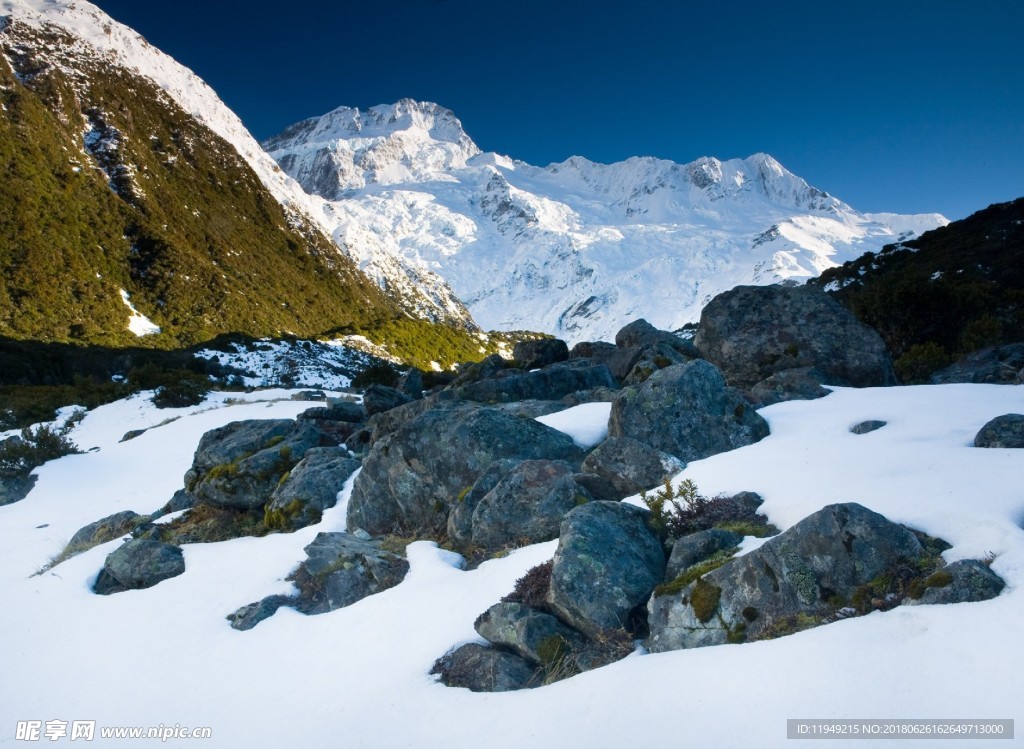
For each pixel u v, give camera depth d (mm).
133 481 24688
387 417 17875
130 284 112062
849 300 32281
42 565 16062
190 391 41750
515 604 7695
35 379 65750
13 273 96562
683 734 5094
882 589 5984
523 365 26578
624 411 12047
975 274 45469
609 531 8023
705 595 6594
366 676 7715
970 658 4828
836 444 10000
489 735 5930
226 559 12750
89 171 128375
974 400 11289
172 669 9109
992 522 6258
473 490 11422
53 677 9609
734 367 17203
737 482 9344
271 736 7035
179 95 178375
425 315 191500
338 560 10625
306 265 160375
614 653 6793
